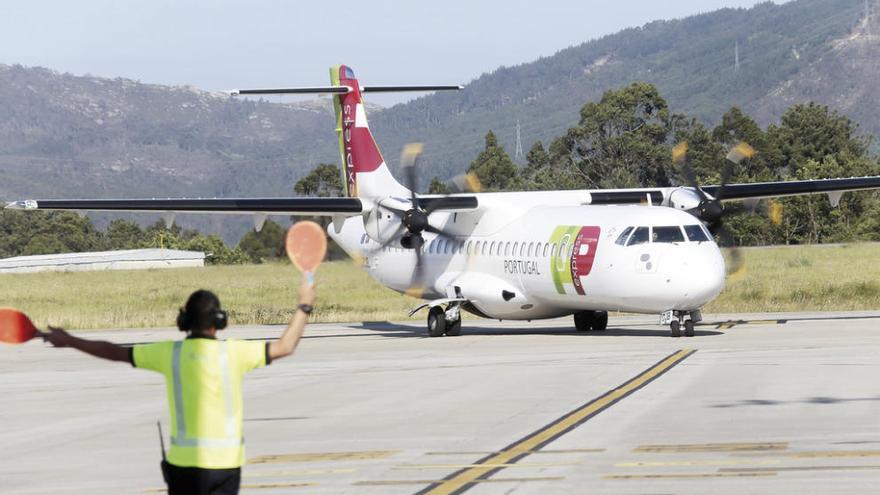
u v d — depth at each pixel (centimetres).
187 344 1758
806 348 5131
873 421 3064
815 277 12150
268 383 4528
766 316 7525
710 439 2866
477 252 6969
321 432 3241
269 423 3453
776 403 3444
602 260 6038
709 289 5741
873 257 16162
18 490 2575
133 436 3319
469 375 4538
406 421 3381
